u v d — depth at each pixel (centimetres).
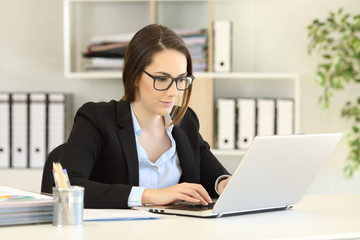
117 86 441
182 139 231
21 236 141
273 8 436
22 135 410
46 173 229
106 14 440
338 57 395
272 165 179
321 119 436
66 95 412
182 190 190
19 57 441
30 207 157
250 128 411
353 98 433
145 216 170
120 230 150
